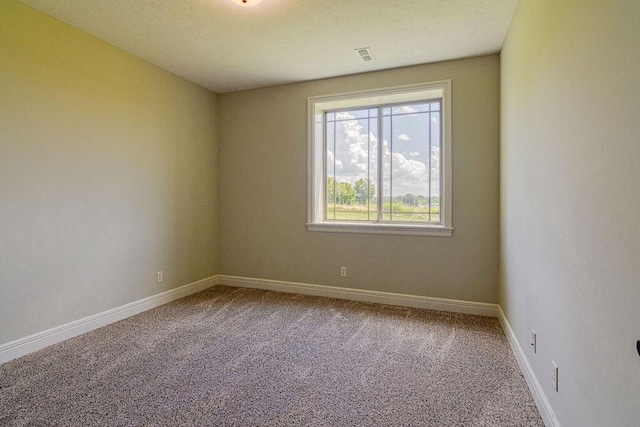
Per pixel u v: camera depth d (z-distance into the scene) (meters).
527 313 2.11
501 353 2.48
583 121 1.27
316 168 4.03
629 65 0.95
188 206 3.97
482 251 3.31
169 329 2.94
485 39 2.93
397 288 3.63
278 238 4.16
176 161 3.79
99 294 2.97
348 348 2.57
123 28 2.76
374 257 3.72
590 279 1.21
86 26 2.73
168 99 3.67
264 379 2.12
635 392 0.92
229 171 4.37
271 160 4.16
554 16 1.59
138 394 1.95
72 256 2.75
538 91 1.86
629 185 0.95
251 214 4.28
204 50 3.15
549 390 1.67
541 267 1.81
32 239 2.48
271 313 3.36
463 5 2.42
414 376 2.16
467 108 3.31
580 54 1.30
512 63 2.55
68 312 2.72
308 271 4.03
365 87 3.69
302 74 3.74
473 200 3.32
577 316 1.33
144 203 3.40
